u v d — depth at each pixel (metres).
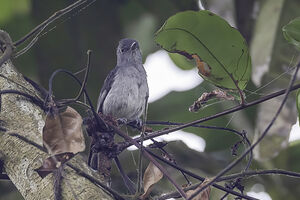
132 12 10.69
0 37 6.64
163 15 10.70
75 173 5.89
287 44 8.20
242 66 6.13
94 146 6.44
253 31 8.59
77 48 10.24
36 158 6.09
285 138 8.06
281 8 8.34
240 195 6.29
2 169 6.43
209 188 6.03
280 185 9.58
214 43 6.09
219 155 10.45
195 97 10.72
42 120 6.46
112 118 6.67
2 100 6.62
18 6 10.12
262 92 8.20
